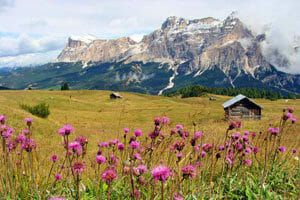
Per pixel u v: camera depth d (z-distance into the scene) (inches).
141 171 101.1
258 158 215.2
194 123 145.9
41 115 1334.9
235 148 173.2
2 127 114.6
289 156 228.1
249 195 155.9
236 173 179.8
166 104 3690.9
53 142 595.5
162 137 135.8
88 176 164.6
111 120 1994.3
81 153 118.3
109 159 143.9
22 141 121.7
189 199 128.4
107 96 4338.1
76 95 4345.5
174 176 119.3
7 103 2388.0
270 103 4835.1
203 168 156.6
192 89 7155.5
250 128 732.0
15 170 133.4
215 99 5541.3
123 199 130.8
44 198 126.0
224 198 155.8
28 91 4047.7
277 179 184.5
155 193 124.3
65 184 142.4
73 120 1872.5
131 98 4313.5
